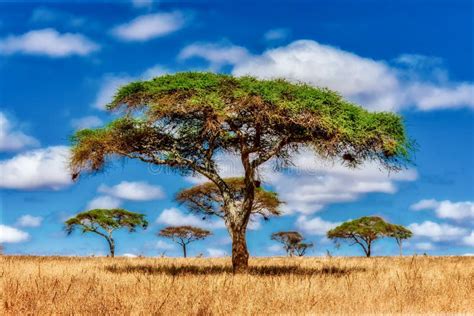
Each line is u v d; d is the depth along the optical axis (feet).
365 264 84.58
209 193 126.00
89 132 77.00
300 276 49.39
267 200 123.34
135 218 208.74
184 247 209.36
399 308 34.01
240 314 31.45
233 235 72.02
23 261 76.23
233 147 81.56
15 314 30.58
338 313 32.96
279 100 68.39
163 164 77.20
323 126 68.39
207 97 68.23
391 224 222.07
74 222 203.00
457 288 40.27
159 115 69.72
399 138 73.61
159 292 37.24
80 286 40.52
